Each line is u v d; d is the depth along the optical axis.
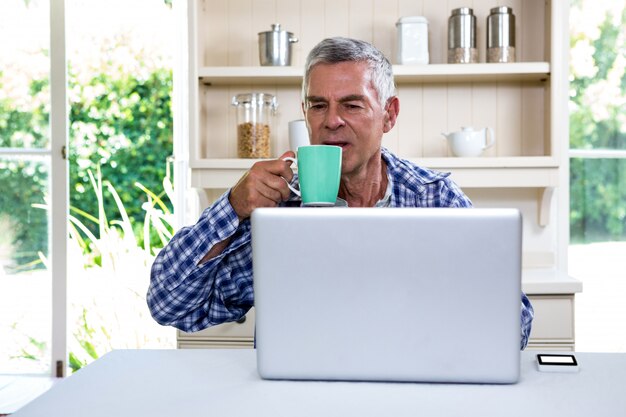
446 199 1.71
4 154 3.25
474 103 2.81
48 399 0.97
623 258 2.92
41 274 3.28
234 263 1.59
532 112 2.80
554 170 2.59
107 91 4.51
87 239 4.59
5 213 3.27
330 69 1.52
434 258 0.99
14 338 3.29
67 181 3.24
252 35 2.85
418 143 2.83
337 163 1.17
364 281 1.01
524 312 1.47
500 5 2.80
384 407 0.92
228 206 1.38
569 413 0.90
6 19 3.22
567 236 2.89
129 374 1.09
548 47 2.65
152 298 1.50
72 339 3.58
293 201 1.61
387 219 0.99
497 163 2.58
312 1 2.84
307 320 1.02
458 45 2.65
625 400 0.95
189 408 0.92
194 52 2.63
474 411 0.90
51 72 3.21
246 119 2.67
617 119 2.92
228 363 1.15
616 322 2.93
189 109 2.63
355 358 1.02
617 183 2.92
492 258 0.99
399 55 2.65
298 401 0.95
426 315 1.01
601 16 2.90
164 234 3.92
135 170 4.67
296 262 1.01
